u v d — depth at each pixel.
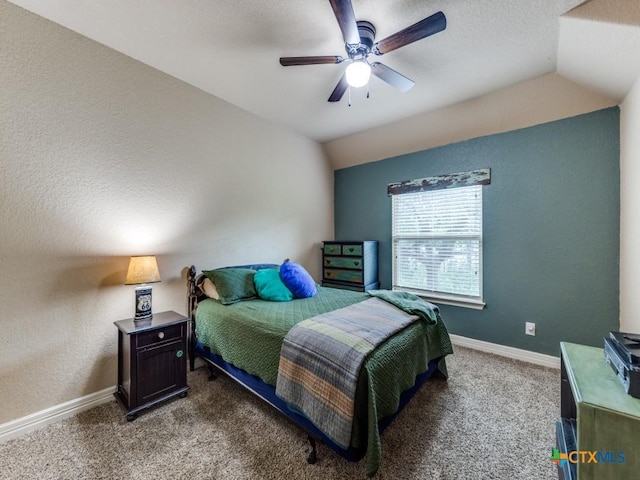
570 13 1.56
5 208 1.63
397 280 3.58
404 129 3.25
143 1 1.59
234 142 2.89
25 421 1.68
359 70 1.67
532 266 2.59
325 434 1.29
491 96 2.56
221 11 1.65
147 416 1.83
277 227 3.39
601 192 2.26
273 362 1.62
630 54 1.58
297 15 1.67
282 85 2.48
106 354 2.03
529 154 2.59
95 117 1.97
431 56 2.02
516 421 1.75
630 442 0.89
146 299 2.08
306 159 3.78
